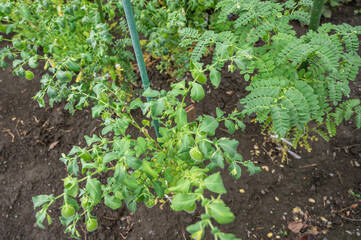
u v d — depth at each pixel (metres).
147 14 2.49
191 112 2.30
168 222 2.41
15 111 3.26
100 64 2.42
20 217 2.56
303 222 2.36
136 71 3.36
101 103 1.69
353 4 4.09
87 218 1.51
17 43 2.19
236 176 1.67
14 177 2.80
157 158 1.63
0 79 3.58
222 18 2.03
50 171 2.81
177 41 2.68
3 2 2.13
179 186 1.26
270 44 2.14
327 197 2.47
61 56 2.61
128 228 2.41
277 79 1.79
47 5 2.24
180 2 2.68
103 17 2.34
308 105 1.74
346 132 2.82
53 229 2.47
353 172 2.58
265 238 2.30
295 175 2.60
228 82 3.25
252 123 2.92
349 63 1.82
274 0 2.20
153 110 1.46
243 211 2.44
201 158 1.33
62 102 3.28
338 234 2.28
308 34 1.89
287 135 2.56
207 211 1.08
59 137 3.03
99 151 1.57
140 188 1.58
